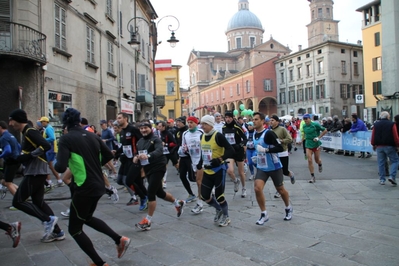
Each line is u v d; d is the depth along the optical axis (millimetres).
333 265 3836
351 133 15117
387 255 4074
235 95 64875
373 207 6395
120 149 7066
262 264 3914
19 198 4828
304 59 51188
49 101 12289
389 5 18938
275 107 59031
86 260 4199
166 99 46188
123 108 20969
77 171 3721
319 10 66875
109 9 18719
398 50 18766
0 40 10836
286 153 7809
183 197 7887
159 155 5328
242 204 6961
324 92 47375
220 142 5355
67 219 6199
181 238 4910
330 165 12391
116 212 6602
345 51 47781
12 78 11062
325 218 5727
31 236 5191
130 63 23266
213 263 3984
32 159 4938
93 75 16234
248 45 80562
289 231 5082
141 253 4355
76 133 3842
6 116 11023
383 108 19266
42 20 11844
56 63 12766
